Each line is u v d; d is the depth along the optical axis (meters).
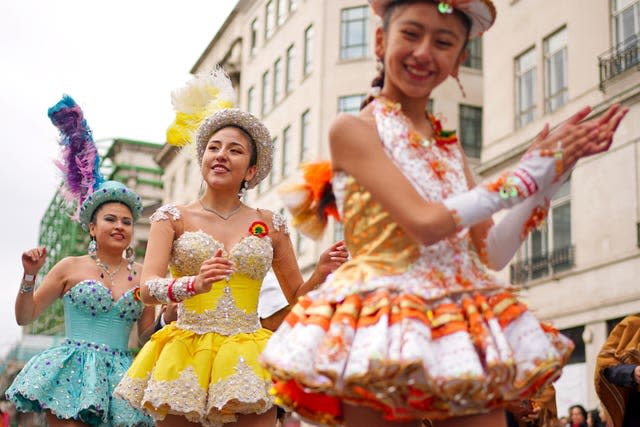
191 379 4.07
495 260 2.70
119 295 5.43
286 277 4.62
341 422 2.72
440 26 2.63
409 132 2.68
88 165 5.76
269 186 28.36
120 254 5.58
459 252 2.59
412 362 2.23
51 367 5.11
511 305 2.49
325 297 2.54
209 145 4.54
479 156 23.94
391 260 2.53
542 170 2.48
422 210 2.45
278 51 29.22
